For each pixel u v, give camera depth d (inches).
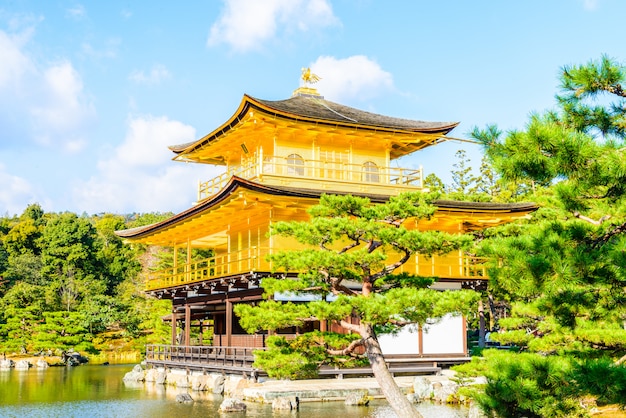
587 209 456.8
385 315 659.4
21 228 4114.2
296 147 1437.0
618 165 389.7
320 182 1409.9
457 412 988.6
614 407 840.9
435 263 1450.5
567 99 464.8
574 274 430.6
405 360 1305.4
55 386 1513.3
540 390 515.2
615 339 555.2
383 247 775.1
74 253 3700.8
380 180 1499.8
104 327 2854.3
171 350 1662.2
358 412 985.5
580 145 394.6
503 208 1400.1
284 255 731.4
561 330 658.8
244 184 1162.0
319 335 757.3
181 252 3142.2
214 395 1266.0
